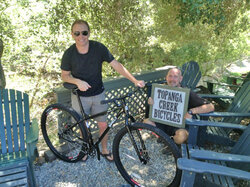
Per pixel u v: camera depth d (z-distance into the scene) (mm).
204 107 2820
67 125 2908
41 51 4512
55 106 2812
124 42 4906
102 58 2535
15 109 2521
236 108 3465
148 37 5105
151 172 2799
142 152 2471
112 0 4367
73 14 4363
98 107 2701
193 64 4336
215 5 3863
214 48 5270
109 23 4574
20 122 2553
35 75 4918
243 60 6645
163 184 2613
